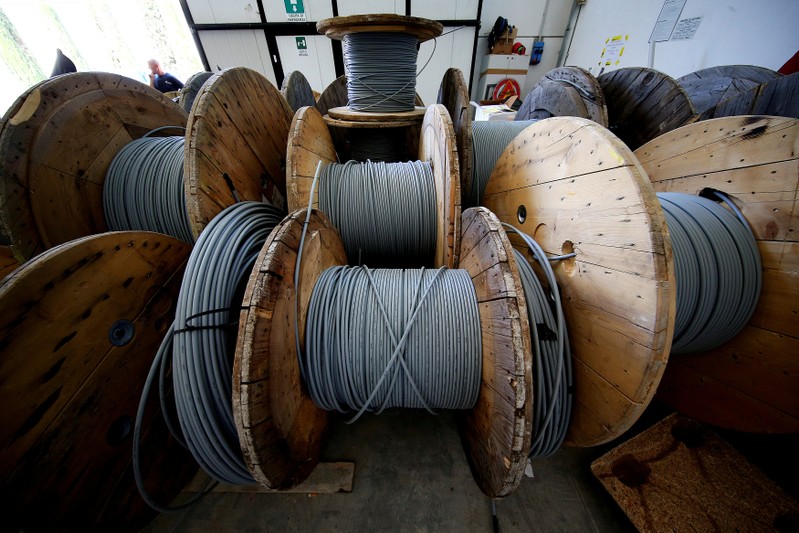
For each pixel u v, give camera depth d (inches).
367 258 79.0
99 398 40.2
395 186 72.1
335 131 126.9
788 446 61.4
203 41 216.8
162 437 50.3
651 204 33.4
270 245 39.0
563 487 59.1
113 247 41.0
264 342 35.3
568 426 48.4
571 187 45.6
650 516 51.2
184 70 258.7
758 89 72.4
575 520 55.1
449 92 97.6
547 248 52.1
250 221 55.7
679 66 135.7
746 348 55.5
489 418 42.9
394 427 69.7
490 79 232.7
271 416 38.1
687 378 65.7
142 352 46.5
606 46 181.9
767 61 103.1
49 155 57.2
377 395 49.2
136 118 75.5
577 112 94.7
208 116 53.3
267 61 223.9
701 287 50.0
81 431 38.1
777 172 48.9
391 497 58.6
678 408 66.6
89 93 64.3
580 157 43.7
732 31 113.3
